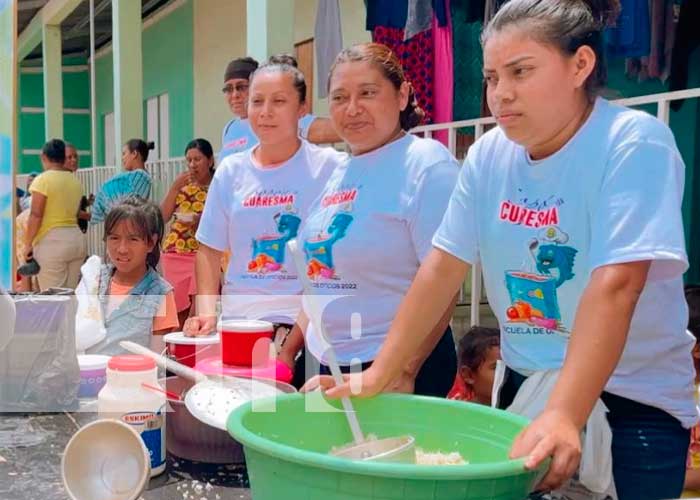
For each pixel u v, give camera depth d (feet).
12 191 13.69
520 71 3.60
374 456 3.32
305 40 19.21
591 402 3.20
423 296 4.25
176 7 29.12
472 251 4.29
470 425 3.70
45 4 29.55
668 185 3.46
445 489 2.73
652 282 3.77
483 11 11.76
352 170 5.65
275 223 6.53
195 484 3.96
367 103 5.42
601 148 3.68
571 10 3.55
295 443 3.73
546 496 3.81
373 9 11.92
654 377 4.08
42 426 4.79
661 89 12.28
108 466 3.49
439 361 5.79
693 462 5.82
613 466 4.17
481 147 4.27
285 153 6.66
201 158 13.88
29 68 44.27
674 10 11.53
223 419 4.08
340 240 5.44
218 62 25.68
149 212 6.65
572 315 3.95
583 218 3.77
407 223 5.34
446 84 11.73
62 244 17.80
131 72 19.86
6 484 3.91
